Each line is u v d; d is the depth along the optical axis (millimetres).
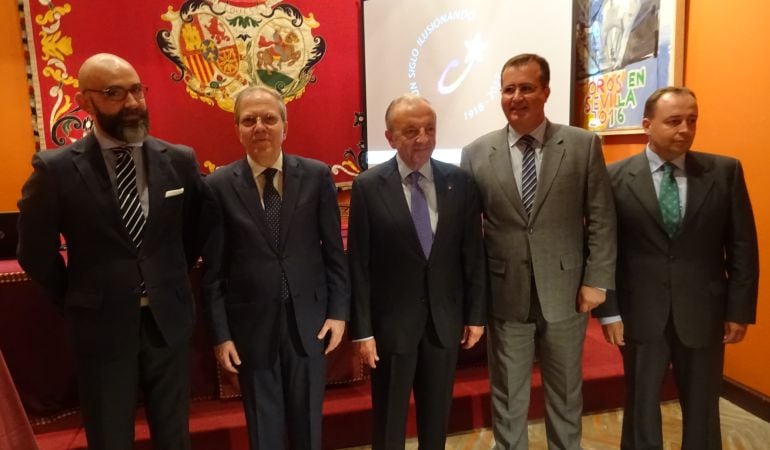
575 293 1906
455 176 1871
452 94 3340
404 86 3348
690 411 1939
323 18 3293
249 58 3232
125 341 1677
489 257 1970
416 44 3314
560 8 3125
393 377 1846
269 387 1835
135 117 1603
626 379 2018
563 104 3191
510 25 3229
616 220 1920
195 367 2557
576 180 1881
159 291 1701
